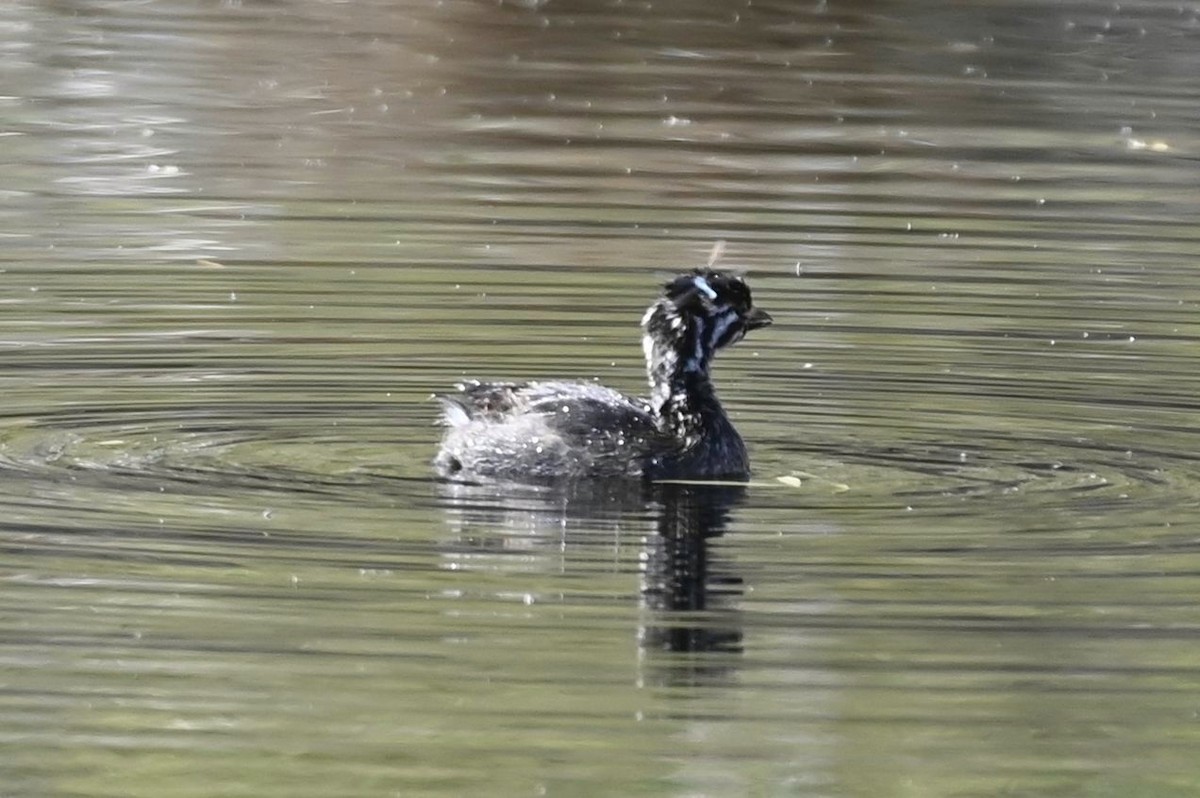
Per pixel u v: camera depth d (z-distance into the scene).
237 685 12.38
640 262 23.59
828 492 16.22
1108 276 23.28
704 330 16.86
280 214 25.41
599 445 16.50
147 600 13.54
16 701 12.13
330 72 33.31
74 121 29.95
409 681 12.45
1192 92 33.28
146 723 11.92
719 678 12.59
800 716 12.09
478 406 16.92
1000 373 19.66
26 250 23.50
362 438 17.41
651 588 13.96
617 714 12.11
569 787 11.20
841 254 24.05
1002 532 15.24
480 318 21.39
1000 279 23.06
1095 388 19.25
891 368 19.78
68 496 15.55
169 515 15.19
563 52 35.00
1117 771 11.53
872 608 13.66
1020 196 27.00
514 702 12.21
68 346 19.86
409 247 24.06
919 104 32.12
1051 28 37.28
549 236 24.62
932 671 12.75
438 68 33.72
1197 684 12.60
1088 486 16.42
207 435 17.28
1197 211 26.33
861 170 28.23
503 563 14.41
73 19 36.47
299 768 11.38
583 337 20.84
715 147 29.28
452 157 28.59
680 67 34.19
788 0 39.06
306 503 15.62
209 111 30.78
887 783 11.31
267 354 19.88
